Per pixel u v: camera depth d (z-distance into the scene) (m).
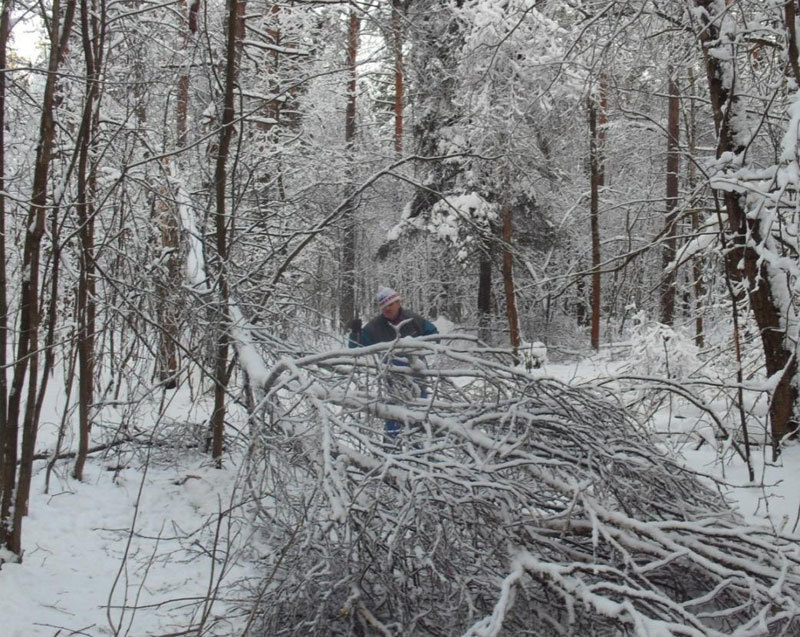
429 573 3.42
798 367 5.89
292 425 4.22
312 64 13.87
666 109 15.12
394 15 11.12
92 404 6.00
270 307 6.77
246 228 7.10
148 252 6.44
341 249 17.08
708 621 3.68
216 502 5.30
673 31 7.70
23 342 4.18
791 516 4.91
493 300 23.38
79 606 3.78
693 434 7.09
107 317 6.27
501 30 13.17
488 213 17.56
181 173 7.52
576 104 8.72
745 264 5.92
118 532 4.75
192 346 5.98
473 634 2.97
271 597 3.45
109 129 6.93
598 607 3.09
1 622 3.51
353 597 3.29
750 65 7.32
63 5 5.70
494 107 14.30
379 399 4.04
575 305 27.12
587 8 8.23
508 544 3.46
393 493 3.83
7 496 4.14
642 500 3.89
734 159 6.20
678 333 9.09
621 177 20.61
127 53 7.09
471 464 3.76
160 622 3.67
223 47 7.56
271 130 11.45
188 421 6.34
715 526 3.97
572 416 4.12
